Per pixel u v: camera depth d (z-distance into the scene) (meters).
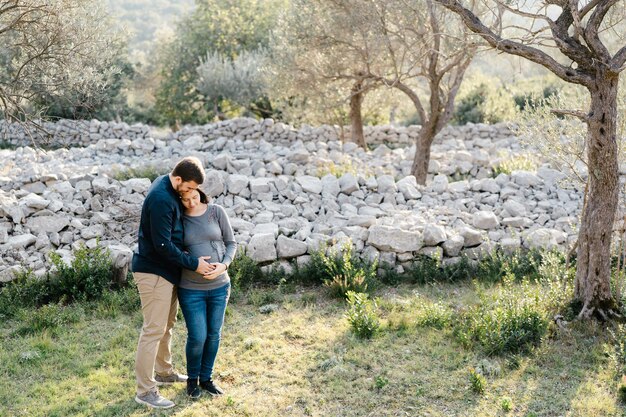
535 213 8.66
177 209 4.17
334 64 12.48
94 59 9.09
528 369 4.99
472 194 9.35
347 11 10.98
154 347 4.30
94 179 8.69
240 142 14.47
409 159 13.59
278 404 4.48
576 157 7.06
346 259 6.81
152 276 4.18
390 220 7.97
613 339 5.39
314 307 6.43
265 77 15.27
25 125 8.50
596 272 5.66
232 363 5.14
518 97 21.22
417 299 6.42
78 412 4.34
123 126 17.59
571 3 5.12
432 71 10.39
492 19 9.86
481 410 4.39
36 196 7.96
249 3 28.98
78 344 5.52
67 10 8.48
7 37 8.59
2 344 5.49
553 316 5.75
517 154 13.08
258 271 7.12
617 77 5.27
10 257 7.01
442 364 5.09
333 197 8.92
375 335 5.61
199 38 28.50
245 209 8.55
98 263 6.75
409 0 9.54
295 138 17.14
